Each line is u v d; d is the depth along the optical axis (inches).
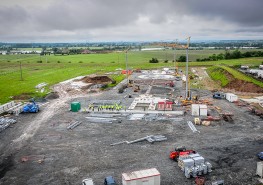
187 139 1862.7
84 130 2076.8
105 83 4109.3
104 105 2790.4
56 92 3511.3
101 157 1606.8
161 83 4077.3
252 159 1558.8
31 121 2316.7
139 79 4480.8
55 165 1518.2
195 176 1365.7
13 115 2500.0
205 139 1857.8
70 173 1428.4
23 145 1802.4
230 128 2075.5
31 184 1333.7
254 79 3836.1
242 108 2642.7
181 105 2765.7
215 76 4557.1
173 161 1541.6
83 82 4195.4
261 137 1887.3
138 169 1454.2
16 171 1461.6
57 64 6835.6
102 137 1925.4
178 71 5324.8
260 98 3053.6
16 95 3314.5
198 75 4874.5
